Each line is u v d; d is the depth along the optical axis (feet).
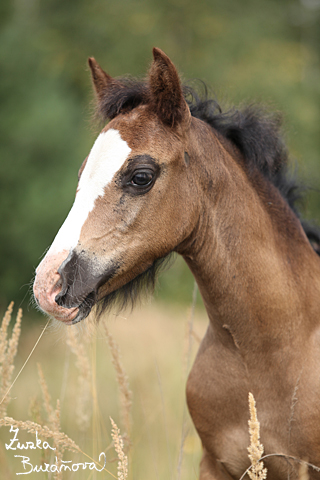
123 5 67.72
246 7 72.59
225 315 10.41
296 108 60.90
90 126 11.36
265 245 10.52
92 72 11.34
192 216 10.14
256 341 10.23
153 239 9.78
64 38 66.54
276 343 10.16
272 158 11.29
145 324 30.48
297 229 11.30
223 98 12.53
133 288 10.51
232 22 67.87
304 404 9.82
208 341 11.30
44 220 38.58
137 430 17.43
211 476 11.47
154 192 9.62
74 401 17.51
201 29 65.21
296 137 58.59
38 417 11.79
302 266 10.88
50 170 41.45
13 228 38.58
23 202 39.45
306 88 67.87
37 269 9.23
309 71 75.61
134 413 18.61
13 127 40.63
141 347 26.09
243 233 10.36
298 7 81.76
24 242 38.42
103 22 65.41
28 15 70.13
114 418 18.95
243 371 10.39
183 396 14.66
